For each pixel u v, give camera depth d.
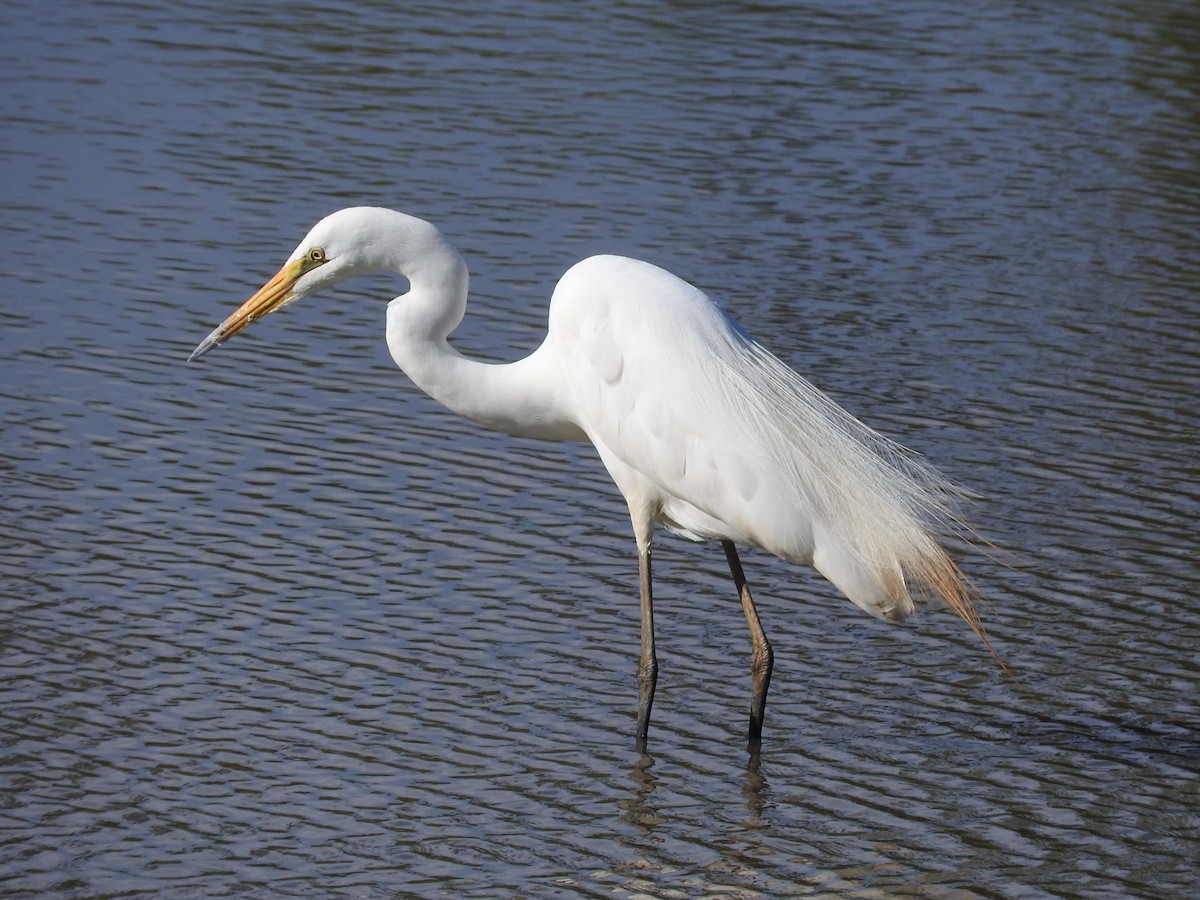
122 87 22.72
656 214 19.14
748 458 9.28
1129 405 14.66
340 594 11.07
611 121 22.48
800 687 10.30
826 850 8.53
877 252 18.42
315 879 8.09
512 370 10.09
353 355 15.46
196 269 16.89
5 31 24.95
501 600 11.16
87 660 10.02
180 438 13.34
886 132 22.72
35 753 9.04
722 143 21.84
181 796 8.73
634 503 9.86
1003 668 10.52
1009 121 23.42
